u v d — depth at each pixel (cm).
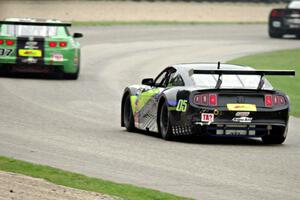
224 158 3378
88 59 8494
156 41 10494
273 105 3825
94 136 3975
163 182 2808
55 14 12375
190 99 3781
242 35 11744
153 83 4125
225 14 14388
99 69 7731
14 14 11869
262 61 8362
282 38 11412
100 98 5766
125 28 11775
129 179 2842
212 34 11712
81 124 4466
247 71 3794
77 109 5138
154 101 4041
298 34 11200
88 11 12950
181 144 3781
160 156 3378
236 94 3800
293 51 9525
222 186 2762
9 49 6694
